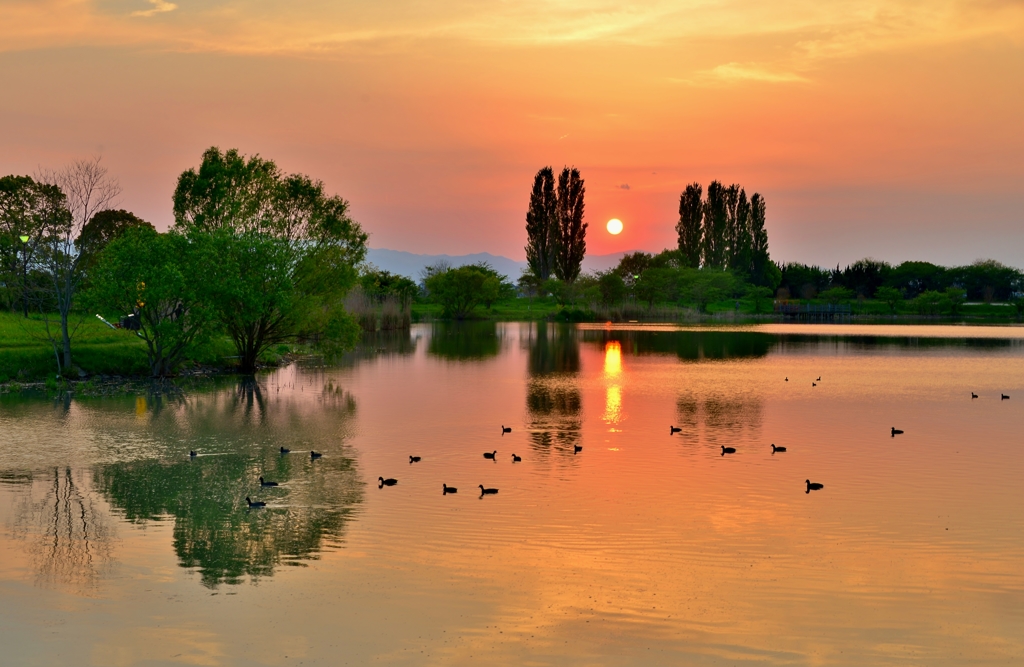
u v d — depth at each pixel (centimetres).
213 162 7319
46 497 2659
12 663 1526
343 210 7775
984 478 2978
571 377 6312
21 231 7281
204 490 2755
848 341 11000
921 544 2206
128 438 3688
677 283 19225
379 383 5866
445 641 1616
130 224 9769
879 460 3284
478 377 6294
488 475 2992
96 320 7256
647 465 3172
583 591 1862
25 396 5003
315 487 2798
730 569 2008
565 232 19475
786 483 2889
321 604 1788
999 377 6488
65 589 1872
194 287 5878
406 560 2059
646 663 1531
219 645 1600
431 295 17112
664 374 6594
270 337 6744
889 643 1612
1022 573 1989
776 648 1589
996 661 1543
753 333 12781
